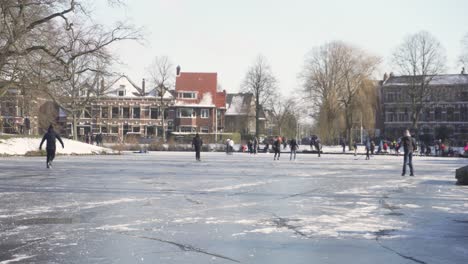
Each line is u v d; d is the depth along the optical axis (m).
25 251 6.51
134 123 85.19
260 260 6.13
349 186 15.72
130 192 13.41
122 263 5.94
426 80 77.88
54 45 31.38
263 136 98.81
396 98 95.50
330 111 60.69
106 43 33.25
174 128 86.50
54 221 8.77
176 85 88.06
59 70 31.89
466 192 14.16
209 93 88.00
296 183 16.59
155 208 10.43
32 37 30.33
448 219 9.28
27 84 31.42
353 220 9.09
